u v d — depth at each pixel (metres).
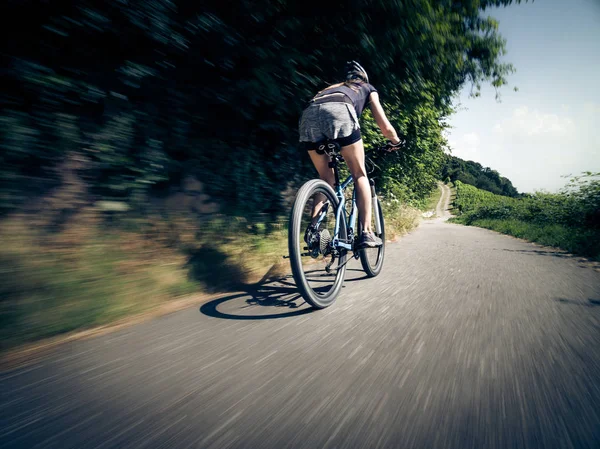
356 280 3.03
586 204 10.41
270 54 3.12
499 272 3.56
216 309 2.15
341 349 1.59
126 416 1.08
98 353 1.53
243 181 3.71
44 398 1.17
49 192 2.14
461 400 1.19
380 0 3.29
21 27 2.00
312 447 0.95
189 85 3.05
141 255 2.51
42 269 1.91
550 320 2.06
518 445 0.97
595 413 1.12
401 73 4.39
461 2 4.30
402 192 9.95
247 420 1.07
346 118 2.36
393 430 1.03
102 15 2.17
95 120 2.34
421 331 1.83
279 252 3.41
